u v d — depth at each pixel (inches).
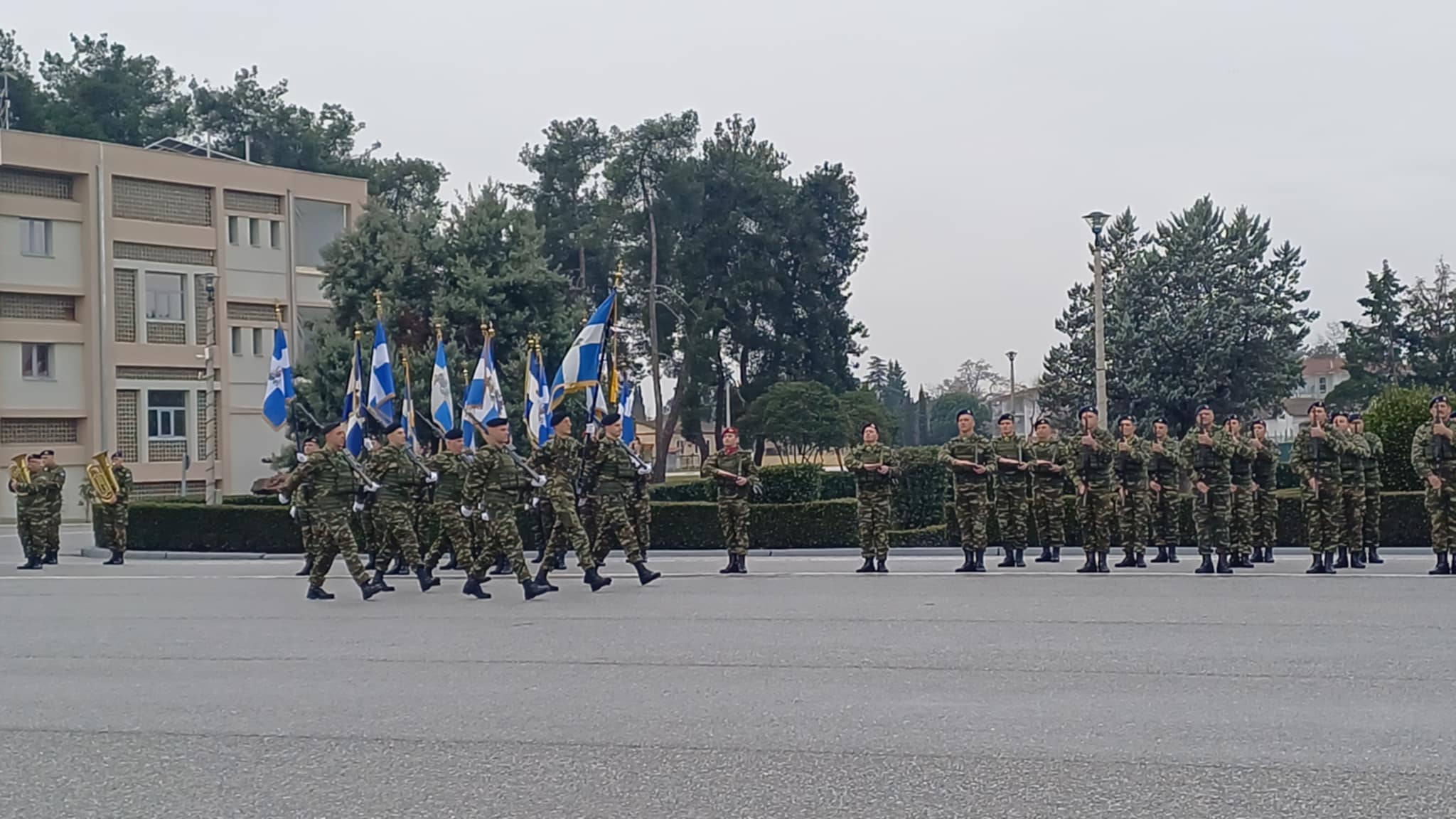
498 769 307.1
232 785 300.4
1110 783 284.7
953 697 372.5
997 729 335.0
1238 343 1574.8
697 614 552.1
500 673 424.5
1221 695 370.6
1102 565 737.0
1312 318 1642.5
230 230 2020.2
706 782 292.4
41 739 348.2
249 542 1069.1
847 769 299.6
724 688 391.2
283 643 498.9
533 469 669.3
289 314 2042.3
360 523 872.9
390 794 289.6
